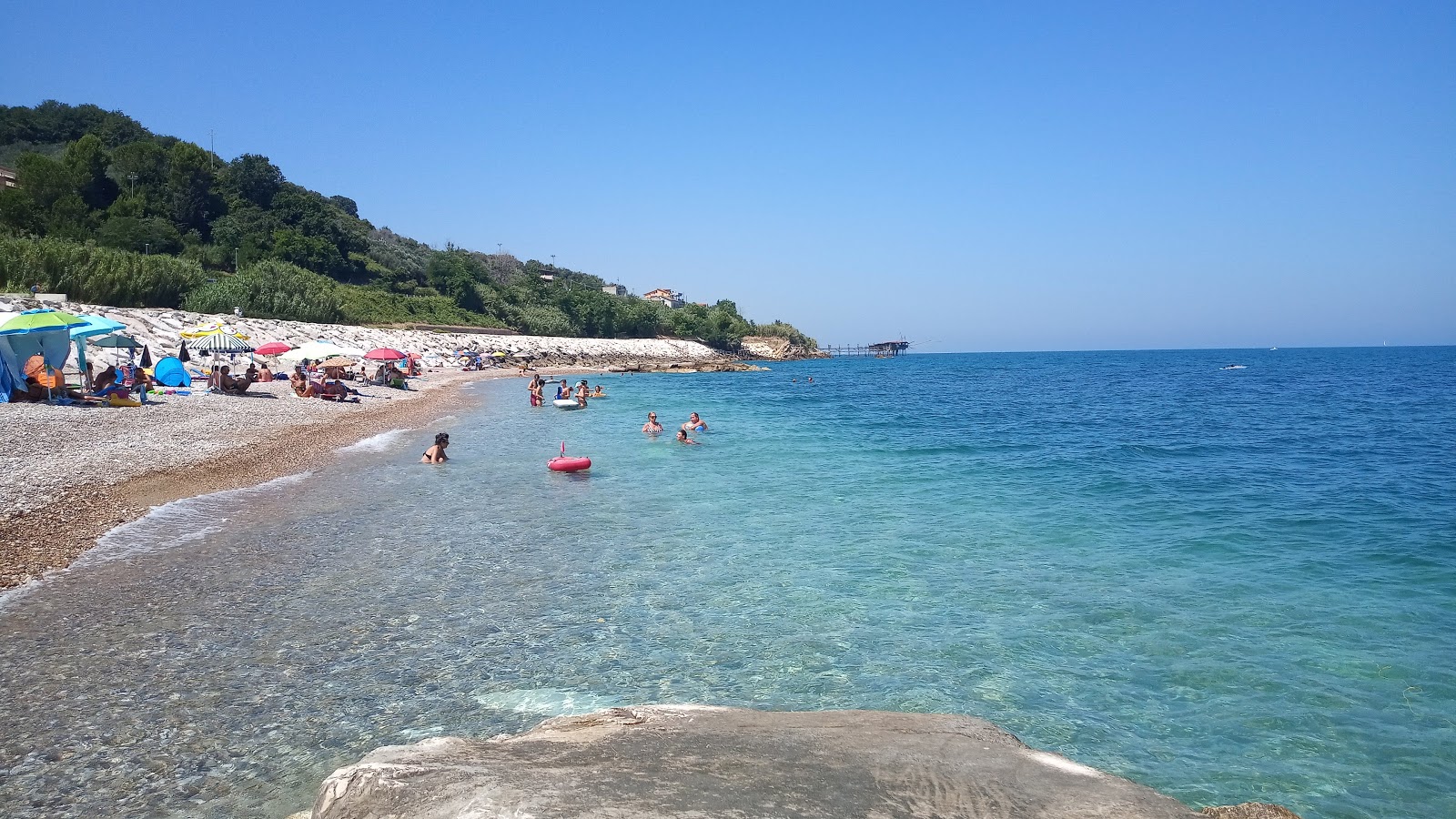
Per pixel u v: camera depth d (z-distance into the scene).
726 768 3.79
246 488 16.20
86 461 16.31
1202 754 6.41
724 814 3.23
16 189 78.75
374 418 29.27
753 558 12.00
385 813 3.28
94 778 5.73
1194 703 7.28
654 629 9.01
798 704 7.18
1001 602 10.04
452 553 11.93
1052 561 11.92
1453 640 8.73
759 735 4.41
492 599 9.91
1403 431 31.36
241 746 6.24
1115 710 7.15
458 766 3.68
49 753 6.03
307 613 9.22
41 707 6.75
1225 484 19.03
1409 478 19.98
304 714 6.80
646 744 4.20
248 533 12.66
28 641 8.12
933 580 10.96
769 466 21.38
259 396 31.20
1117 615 9.53
